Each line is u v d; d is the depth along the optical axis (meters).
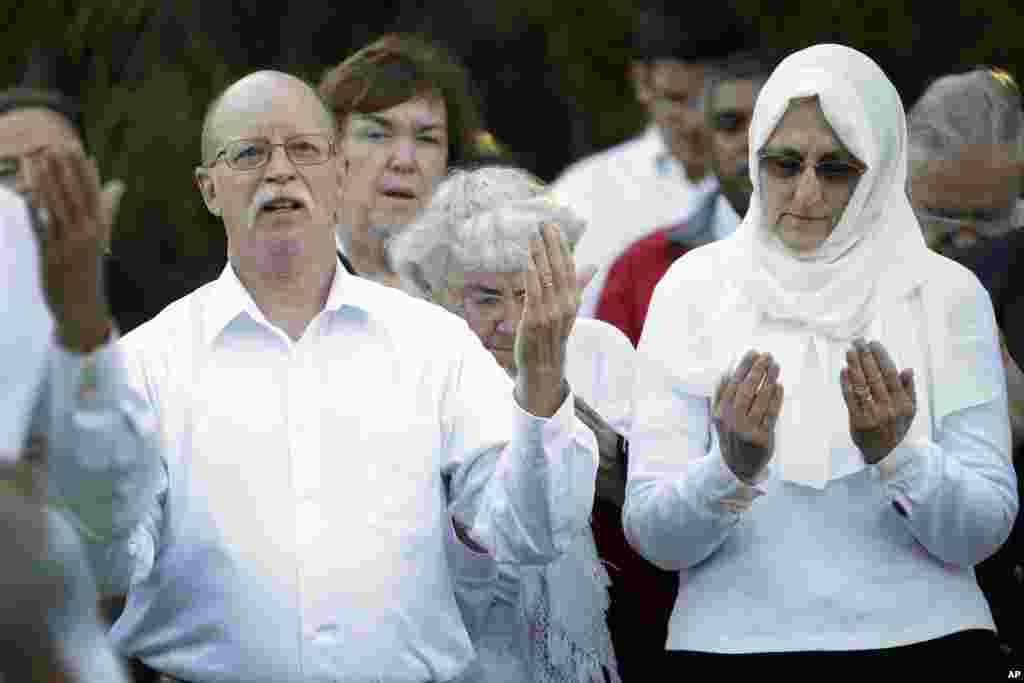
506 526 9.28
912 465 9.82
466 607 10.09
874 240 10.42
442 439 9.69
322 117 9.78
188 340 9.63
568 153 20.77
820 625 9.95
